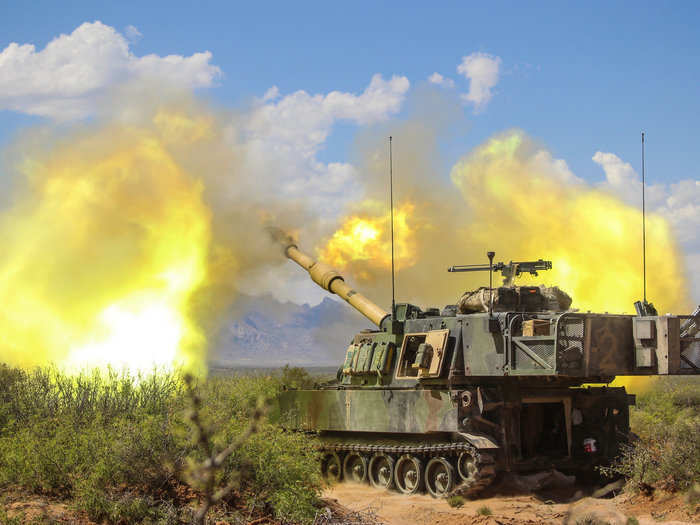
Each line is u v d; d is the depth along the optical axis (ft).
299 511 45.29
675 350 60.64
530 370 60.80
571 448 69.67
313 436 76.89
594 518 52.16
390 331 73.26
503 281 71.31
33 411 61.41
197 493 45.39
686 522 49.73
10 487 46.24
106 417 60.49
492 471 62.23
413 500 63.77
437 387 68.28
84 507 42.55
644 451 59.52
